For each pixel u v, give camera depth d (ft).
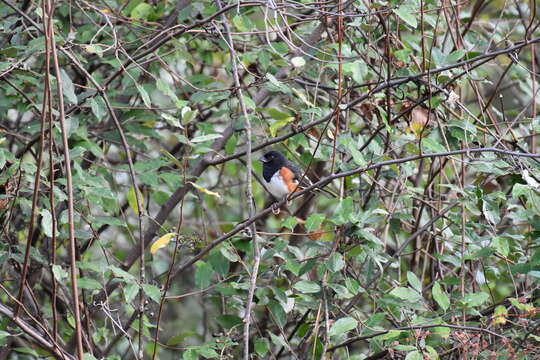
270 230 29.96
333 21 22.94
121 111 25.46
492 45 27.40
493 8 31.99
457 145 20.95
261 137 25.23
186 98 27.81
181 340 21.61
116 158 31.86
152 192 28.68
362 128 27.86
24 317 22.95
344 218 17.84
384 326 23.97
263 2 18.71
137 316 20.07
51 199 15.07
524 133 26.76
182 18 23.00
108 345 22.30
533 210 18.90
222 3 24.09
